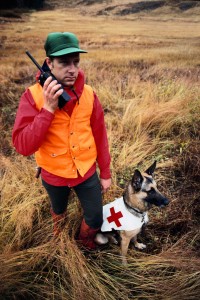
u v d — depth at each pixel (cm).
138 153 400
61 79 184
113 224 266
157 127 471
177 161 396
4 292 232
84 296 228
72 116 192
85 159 215
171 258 262
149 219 316
